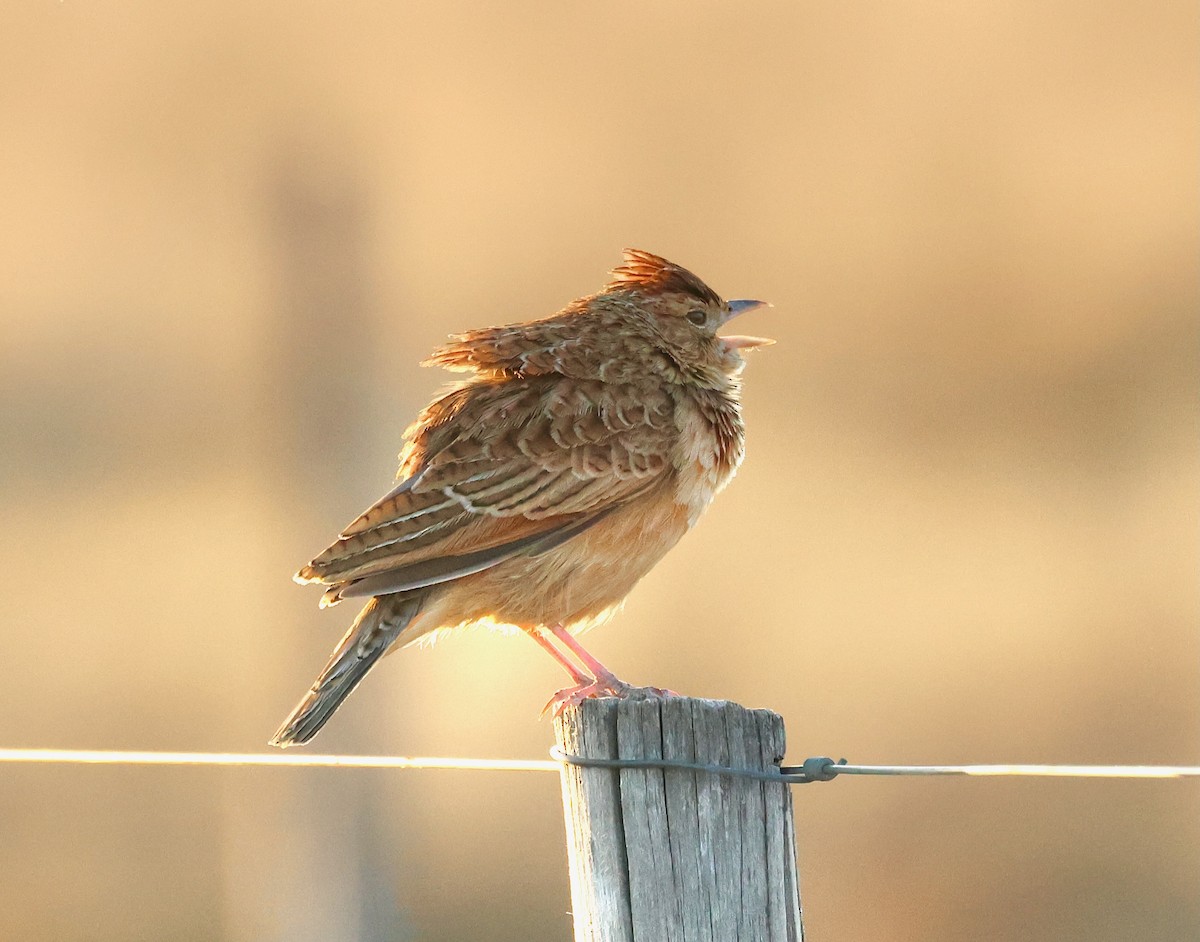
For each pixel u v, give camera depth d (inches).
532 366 313.9
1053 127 1120.8
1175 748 660.7
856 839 605.9
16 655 715.4
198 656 717.9
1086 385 1003.9
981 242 1085.1
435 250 956.6
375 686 600.7
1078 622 737.0
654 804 231.3
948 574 793.6
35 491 854.5
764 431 958.4
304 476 618.5
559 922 556.4
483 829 618.5
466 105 1002.1
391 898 585.0
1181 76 1121.4
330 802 594.6
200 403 891.4
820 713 678.5
